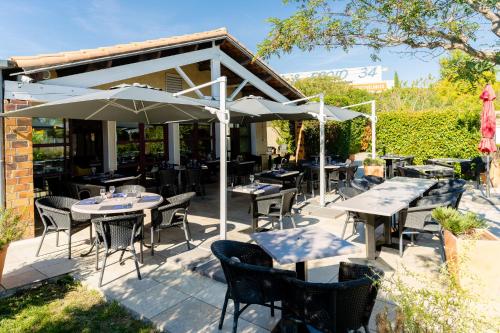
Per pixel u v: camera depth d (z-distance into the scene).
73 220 4.93
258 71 10.98
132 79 9.33
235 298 2.92
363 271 2.68
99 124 9.80
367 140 17.17
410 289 2.27
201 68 11.15
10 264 4.60
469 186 9.64
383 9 3.51
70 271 4.37
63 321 3.30
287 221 6.60
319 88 24.11
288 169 9.30
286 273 2.61
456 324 1.99
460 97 17.72
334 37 3.81
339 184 9.97
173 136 11.50
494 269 3.36
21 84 5.48
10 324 3.25
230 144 13.85
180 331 3.06
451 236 3.66
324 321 2.45
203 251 4.95
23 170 5.57
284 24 3.83
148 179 10.97
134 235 4.20
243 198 9.06
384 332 2.17
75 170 9.25
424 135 11.78
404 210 4.57
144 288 3.89
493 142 7.30
